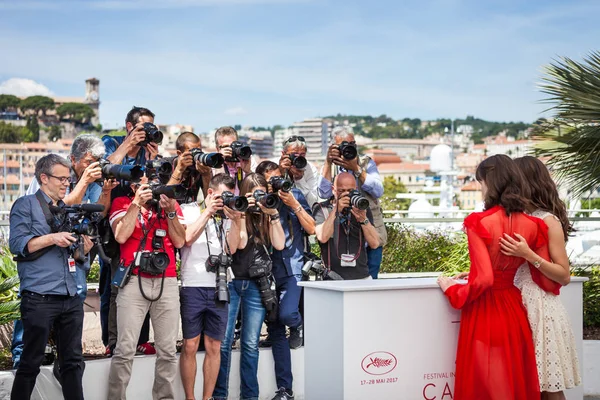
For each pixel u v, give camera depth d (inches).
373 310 173.3
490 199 179.2
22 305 196.4
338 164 258.5
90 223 197.5
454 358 181.3
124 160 234.1
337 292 173.0
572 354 180.4
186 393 222.8
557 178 325.4
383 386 174.2
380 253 265.3
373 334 173.3
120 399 211.8
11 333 261.0
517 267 177.8
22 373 195.5
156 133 225.3
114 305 232.5
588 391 253.0
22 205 197.0
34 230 195.5
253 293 232.1
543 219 179.2
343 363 170.7
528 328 176.6
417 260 391.2
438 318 179.6
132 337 211.3
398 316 175.6
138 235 212.2
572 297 191.5
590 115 316.8
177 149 233.6
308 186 277.7
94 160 214.4
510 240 172.9
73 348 201.9
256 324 232.1
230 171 254.5
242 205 214.7
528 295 177.5
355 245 241.3
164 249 213.3
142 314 212.5
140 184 210.5
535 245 177.3
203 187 239.8
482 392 173.5
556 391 176.6
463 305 175.9
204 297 221.9
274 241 232.7
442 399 180.5
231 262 224.2
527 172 181.9
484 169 181.3
